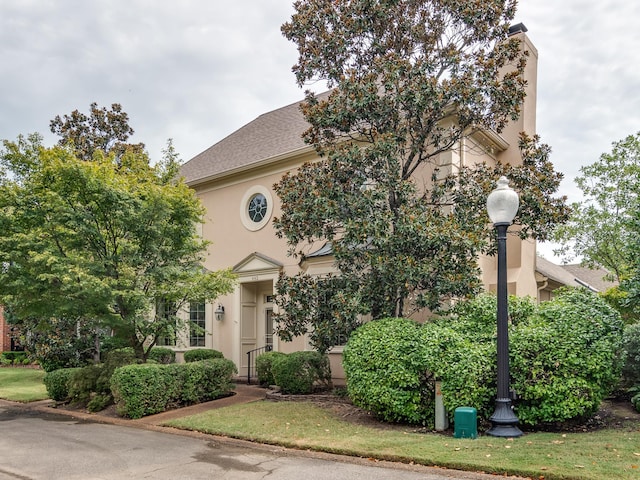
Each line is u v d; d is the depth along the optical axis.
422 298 9.26
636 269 8.79
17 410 11.52
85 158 20.55
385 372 7.98
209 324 16.30
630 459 5.53
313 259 13.38
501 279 7.31
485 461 5.66
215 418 9.14
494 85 9.81
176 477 5.85
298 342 13.95
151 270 11.09
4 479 6.00
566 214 9.98
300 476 5.71
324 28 10.71
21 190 10.63
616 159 17.69
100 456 6.98
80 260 10.12
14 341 23.73
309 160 14.21
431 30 10.57
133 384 9.81
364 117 10.38
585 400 7.30
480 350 7.70
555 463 5.45
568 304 8.44
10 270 10.33
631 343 8.75
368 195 9.52
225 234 16.47
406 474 5.60
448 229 8.87
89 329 15.23
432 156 11.57
